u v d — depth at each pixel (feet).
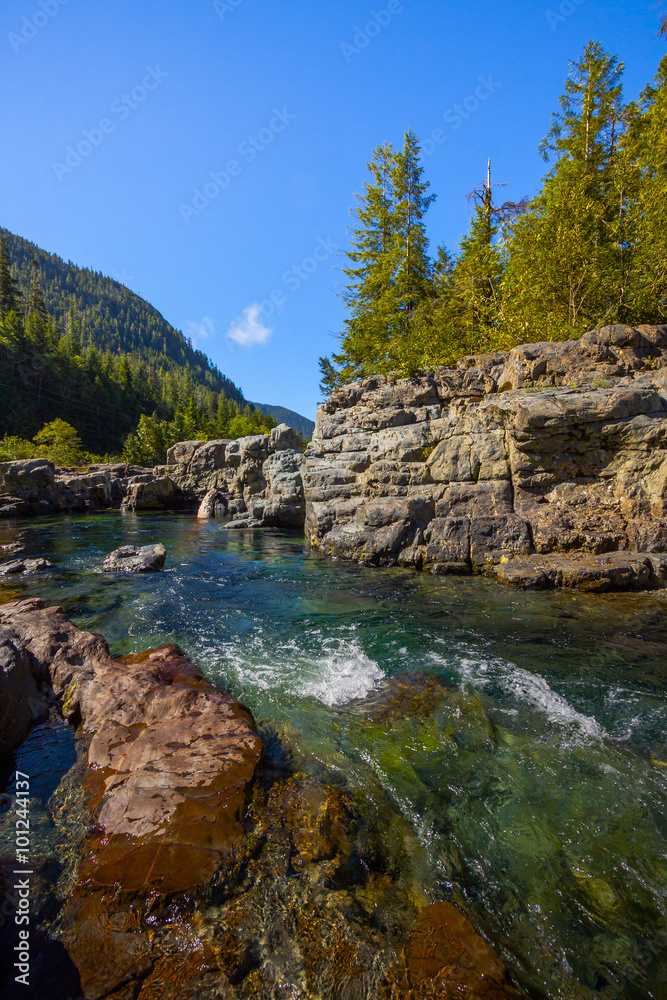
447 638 22.88
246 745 12.23
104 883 8.34
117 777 11.35
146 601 29.04
